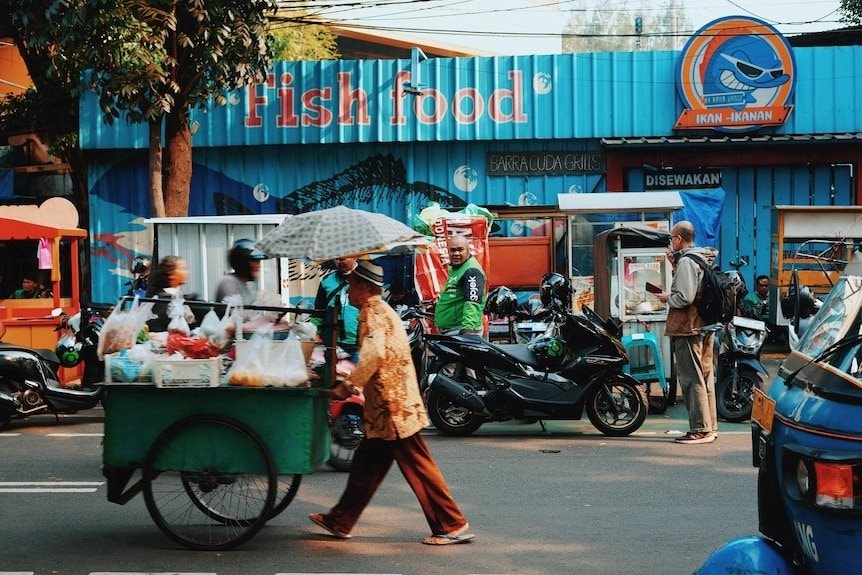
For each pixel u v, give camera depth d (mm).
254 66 13945
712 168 16922
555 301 9672
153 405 5844
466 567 5520
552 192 17078
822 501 3033
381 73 16969
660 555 5723
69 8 12273
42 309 12008
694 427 9086
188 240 12641
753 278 16953
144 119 13195
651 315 11258
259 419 5793
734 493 7219
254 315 6371
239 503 6227
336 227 5746
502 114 16859
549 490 7359
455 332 9734
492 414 9398
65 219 12531
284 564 5590
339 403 8016
